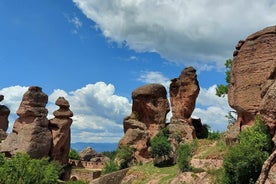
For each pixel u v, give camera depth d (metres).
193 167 50.00
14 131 79.06
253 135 38.84
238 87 50.31
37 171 49.84
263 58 47.44
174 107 78.12
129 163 70.88
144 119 80.69
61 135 81.44
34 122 78.44
